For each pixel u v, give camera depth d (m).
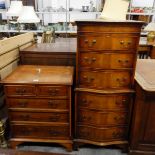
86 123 1.79
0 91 1.88
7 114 1.92
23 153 1.16
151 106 1.59
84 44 1.54
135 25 1.45
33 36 2.64
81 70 1.63
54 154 1.15
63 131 1.81
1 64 1.77
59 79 1.66
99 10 4.03
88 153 1.84
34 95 1.68
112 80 1.63
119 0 1.64
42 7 4.65
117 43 1.51
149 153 1.76
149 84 1.50
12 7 3.02
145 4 4.48
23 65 2.01
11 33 4.00
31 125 1.80
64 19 4.77
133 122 1.69
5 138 1.92
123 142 1.82
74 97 1.75
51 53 1.97
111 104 1.70
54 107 1.72
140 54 3.38
